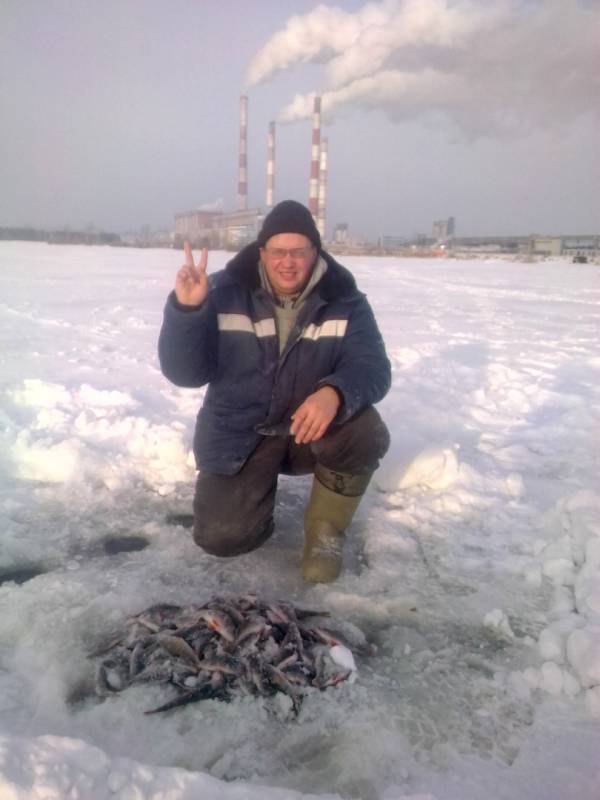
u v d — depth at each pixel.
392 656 2.61
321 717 2.26
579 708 2.31
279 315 3.09
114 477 4.13
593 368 7.99
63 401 5.61
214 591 3.00
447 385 6.99
